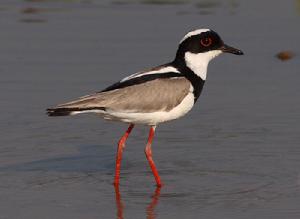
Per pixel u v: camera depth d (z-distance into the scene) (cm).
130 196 1435
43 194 1440
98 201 1407
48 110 1481
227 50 1580
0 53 2356
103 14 2800
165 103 1517
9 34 2550
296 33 2528
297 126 1800
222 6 2905
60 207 1372
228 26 2600
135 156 1662
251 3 2938
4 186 1478
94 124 1862
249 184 1481
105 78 2122
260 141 1709
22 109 1928
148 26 2614
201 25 2603
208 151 1664
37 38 2508
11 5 2969
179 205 1382
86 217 1324
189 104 1554
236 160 1611
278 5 2895
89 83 2086
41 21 2711
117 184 1503
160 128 1817
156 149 1689
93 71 2181
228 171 1555
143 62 2238
